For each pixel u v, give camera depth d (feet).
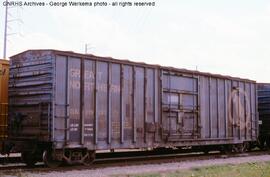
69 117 51.31
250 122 82.43
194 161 60.95
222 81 76.48
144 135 60.59
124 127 57.88
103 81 55.67
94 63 54.80
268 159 67.05
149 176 44.11
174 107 65.87
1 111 55.21
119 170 48.73
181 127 66.74
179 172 47.93
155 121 62.44
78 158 52.95
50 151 50.78
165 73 64.75
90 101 53.98
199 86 71.05
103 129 55.21
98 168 50.37
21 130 52.95
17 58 54.90
